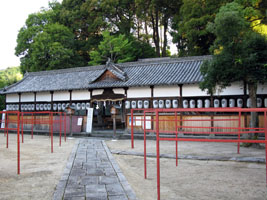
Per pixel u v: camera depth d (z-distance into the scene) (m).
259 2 20.09
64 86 21.36
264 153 10.62
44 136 20.20
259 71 11.17
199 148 12.55
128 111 19.03
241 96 15.41
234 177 7.09
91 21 40.12
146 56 40.59
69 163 8.95
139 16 39.31
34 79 25.45
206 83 12.71
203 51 29.80
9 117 24.38
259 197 5.45
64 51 36.09
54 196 5.43
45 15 40.56
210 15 26.50
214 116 15.91
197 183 6.59
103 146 13.40
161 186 6.36
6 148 13.17
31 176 7.35
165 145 14.02
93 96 20.28
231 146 13.09
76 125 20.41
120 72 20.20
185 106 16.95
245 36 11.83
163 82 17.06
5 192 5.88
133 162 9.44
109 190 5.88
